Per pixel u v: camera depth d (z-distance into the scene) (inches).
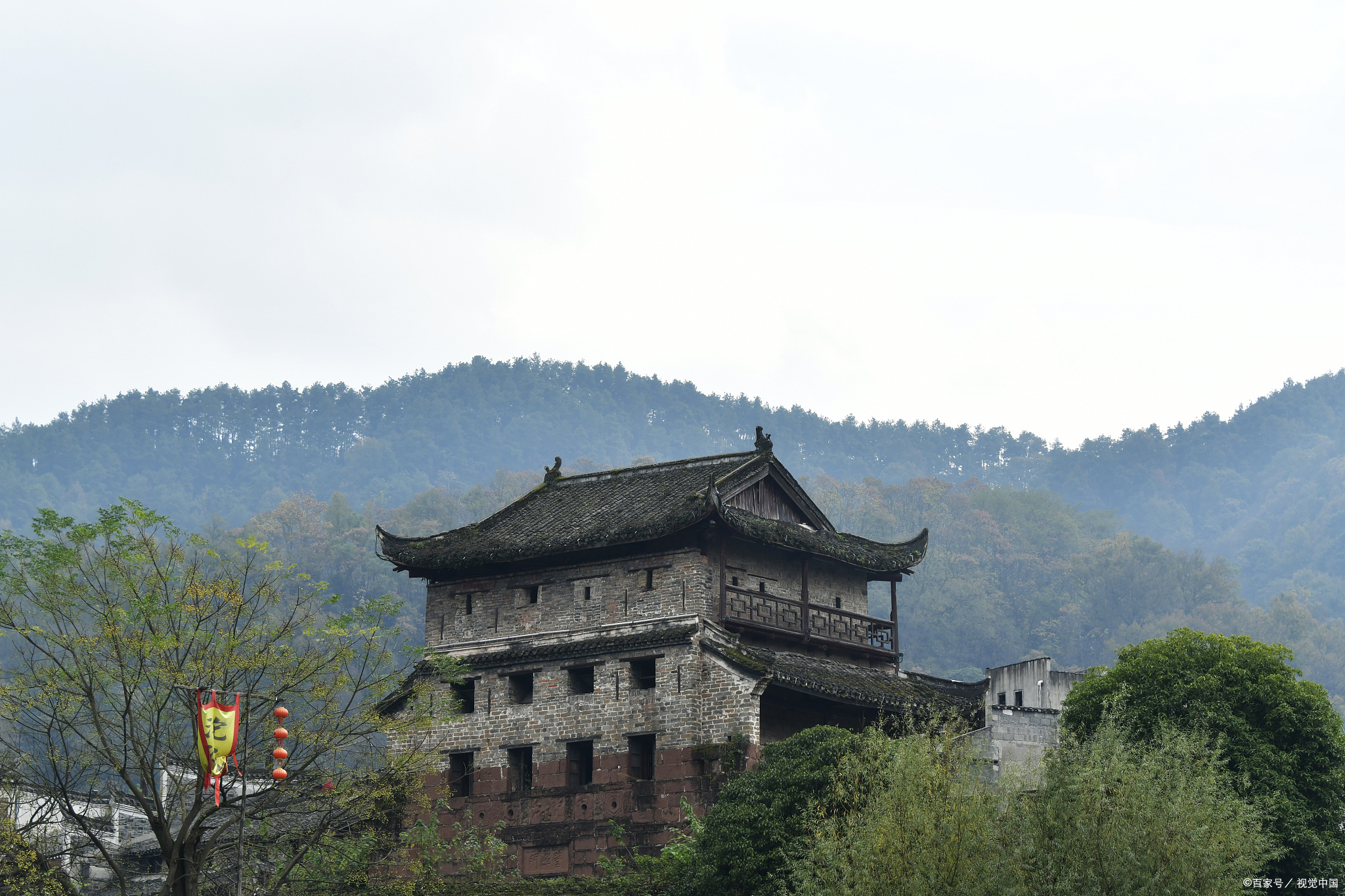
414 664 2753.4
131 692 1999.3
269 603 2199.8
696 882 2025.1
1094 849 1617.9
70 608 2095.2
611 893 2213.3
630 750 2618.1
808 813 1958.7
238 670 2087.8
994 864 1632.6
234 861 2241.6
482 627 2874.0
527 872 2623.0
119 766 1972.2
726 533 2696.9
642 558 2738.7
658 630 2662.4
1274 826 2015.3
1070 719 2272.4
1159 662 2212.1
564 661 2714.1
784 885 1903.3
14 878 1962.4
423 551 2918.3
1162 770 1726.1
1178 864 1598.2
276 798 2159.2
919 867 1632.6
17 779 2046.0
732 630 2679.6
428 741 2795.3
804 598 2839.6
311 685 2194.9
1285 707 2095.2
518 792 2687.0
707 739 2539.4
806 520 2974.9
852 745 2041.1
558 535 2810.0
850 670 2834.6
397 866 2623.0
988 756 2608.3
